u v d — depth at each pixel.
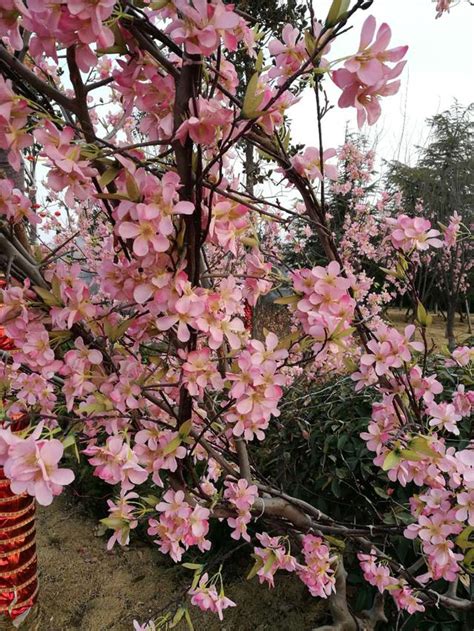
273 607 2.24
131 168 0.69
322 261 4.42
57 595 2.37
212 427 1.39
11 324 0.92
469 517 1.06
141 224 0.70
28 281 0.92
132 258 0.84
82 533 2.90
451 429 1.16
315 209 1.08
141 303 0.78
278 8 4.12
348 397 2.20
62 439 1.00
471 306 12.91
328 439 2.14
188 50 0.61
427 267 7.98
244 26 0.87
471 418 1.91
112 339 0.95
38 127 0.70
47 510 3.14
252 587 2.38
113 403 0.99
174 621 1.30
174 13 0.67
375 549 1.49
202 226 0.83
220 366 1.29
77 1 0.54
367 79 0.60
